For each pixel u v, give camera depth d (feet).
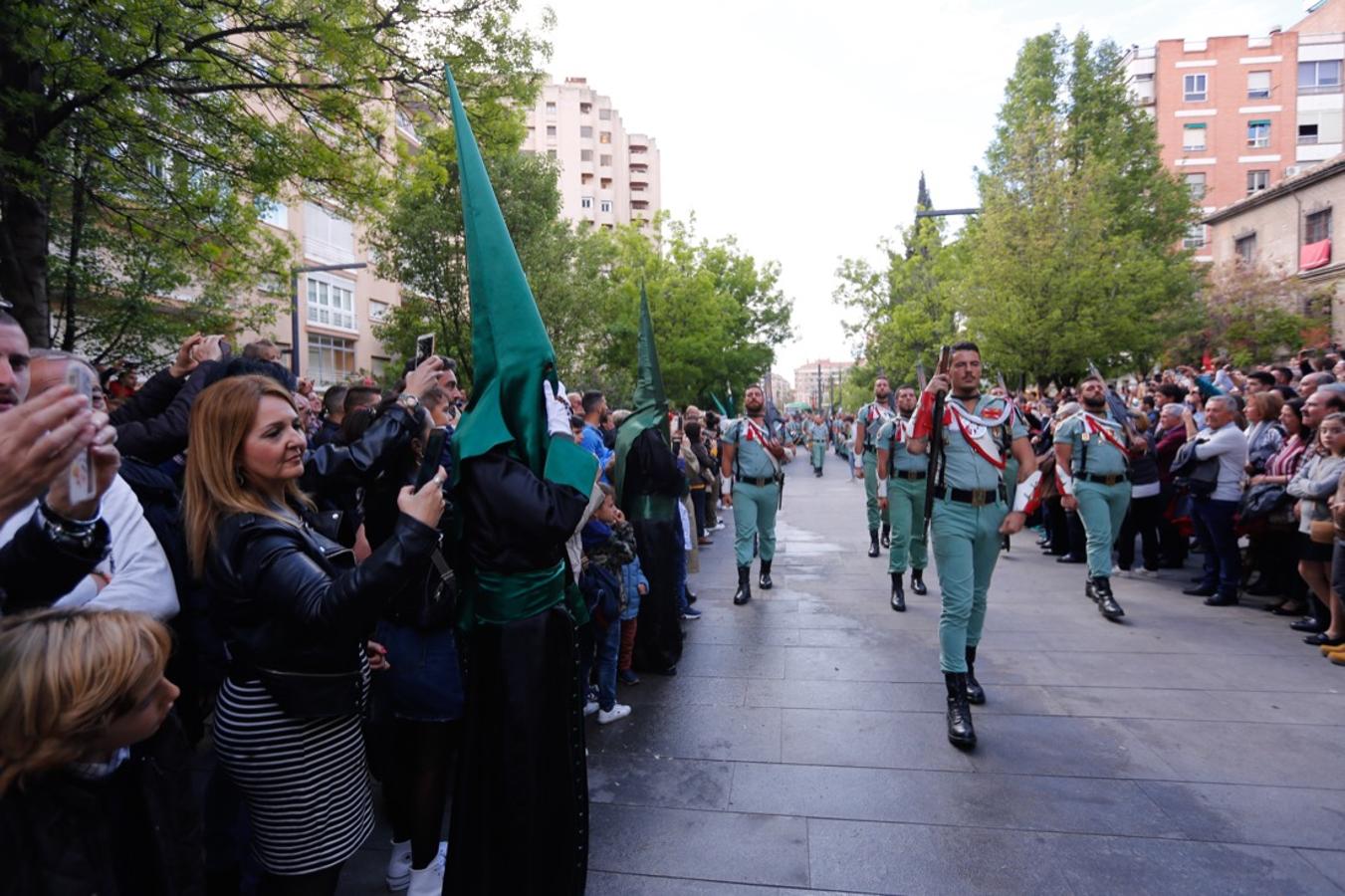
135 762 5.50
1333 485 17.16
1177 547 27.22
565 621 7.90
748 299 127.44
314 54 24.08
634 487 16.51
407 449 9.06
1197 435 22.03
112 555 7.14
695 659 17.57
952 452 13.79
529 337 7.78
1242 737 12.85
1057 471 17.80
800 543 34.76
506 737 7.36
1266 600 21.95
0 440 4.10
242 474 6.68
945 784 11.44
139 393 11.13
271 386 6.70
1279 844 9.73
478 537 7.45
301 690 6.32
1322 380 21.85
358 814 6.91
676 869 9.43
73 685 4.29
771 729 13.57
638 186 302.04
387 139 30.14
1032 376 59.98
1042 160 59.57
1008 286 56.70
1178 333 65.92
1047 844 9.84
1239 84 127.85
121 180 24.63
